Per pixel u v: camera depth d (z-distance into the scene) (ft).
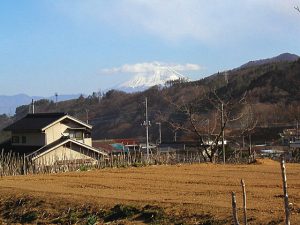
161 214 34.76
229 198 37.96
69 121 112.57
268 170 59.57
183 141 150.61
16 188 50.67
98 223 36.17
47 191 47.50
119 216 36.47
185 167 68.18
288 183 45.57
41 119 111.96
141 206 37.04
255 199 36.81
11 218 42.04
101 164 81.87
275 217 30.12
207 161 95.45
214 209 33.81
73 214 38.83
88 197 42.29
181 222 32.78
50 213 40.45
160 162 86.69
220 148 112.98
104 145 156.35
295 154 103.86
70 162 84.64
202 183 48.42
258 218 30.30
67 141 103.24
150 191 44.37
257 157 99.25
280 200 35.86
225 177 52.85
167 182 50.57
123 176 58.34
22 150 107.55
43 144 107.76
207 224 31.42
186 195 40.81
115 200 39.91
